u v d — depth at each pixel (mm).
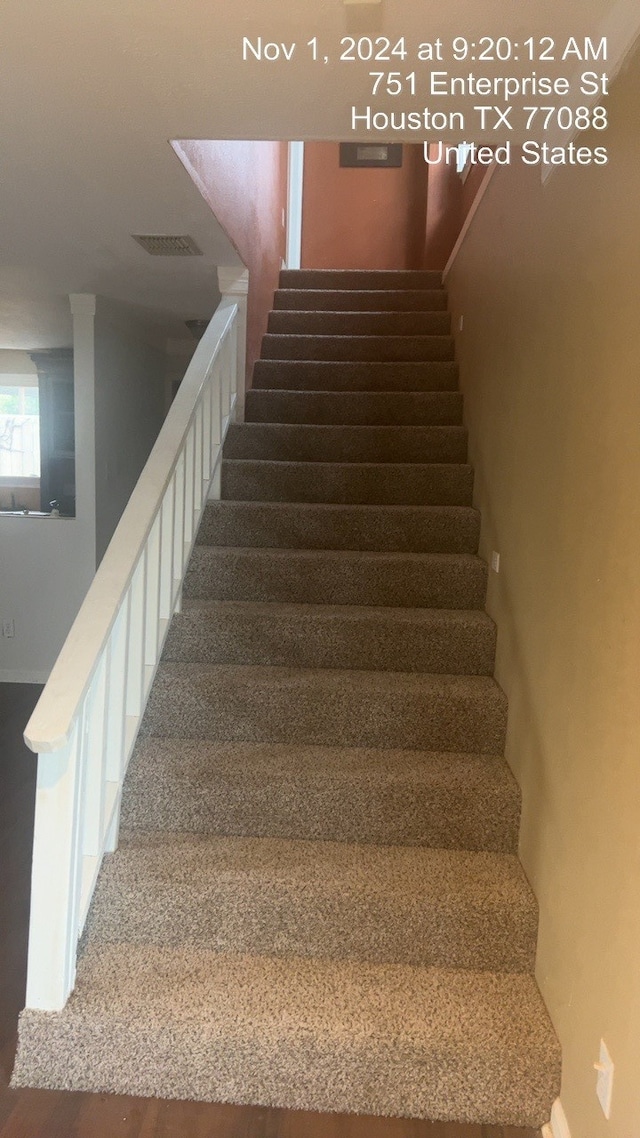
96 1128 1548
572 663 1574
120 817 2033
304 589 2682
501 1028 1612
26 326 4699
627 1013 1221
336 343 4070
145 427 5066
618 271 1349
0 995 1864
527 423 2078
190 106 1692
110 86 1607
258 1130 1563
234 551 2748
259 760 2117
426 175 5668
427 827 2002
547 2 1255
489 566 2598
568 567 1623
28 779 3119
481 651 2418
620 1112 1232
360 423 3641
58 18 1350
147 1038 1605
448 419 3602
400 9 1280
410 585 2656
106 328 4184
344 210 5742
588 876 1429
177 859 1896
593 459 1468
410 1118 1609
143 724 2262
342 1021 1615
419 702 2217
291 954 1825
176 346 5316
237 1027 1599
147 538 2068
